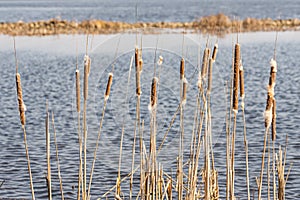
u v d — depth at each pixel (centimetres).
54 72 6238
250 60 6919
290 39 9144
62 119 3659
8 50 8312
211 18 8756
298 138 2950
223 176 2220
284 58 7075
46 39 9500
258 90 4762
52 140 3009
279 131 3153
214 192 1559
